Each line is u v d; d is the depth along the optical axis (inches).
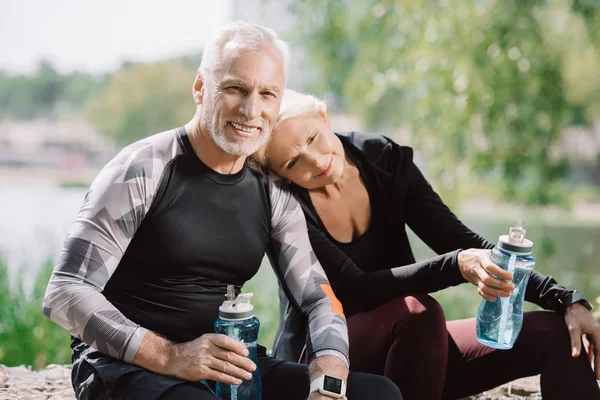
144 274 78.5
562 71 289.0
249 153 79.2
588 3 289.0
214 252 79.7
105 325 71.6
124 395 70.6
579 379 82.8
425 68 262.5
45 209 422.6
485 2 268.8
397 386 81.0
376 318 86.2
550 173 283.4
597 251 327.3
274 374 81.4
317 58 324.8
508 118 262.1
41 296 156.9
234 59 76.7
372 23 306.8
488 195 297.9
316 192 92.6
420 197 95.9
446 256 85.4
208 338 72.0
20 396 103.7
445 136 264.1
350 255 94.4
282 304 96.7
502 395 113.7
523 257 81.1
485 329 83.9
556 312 87.5
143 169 76.4
